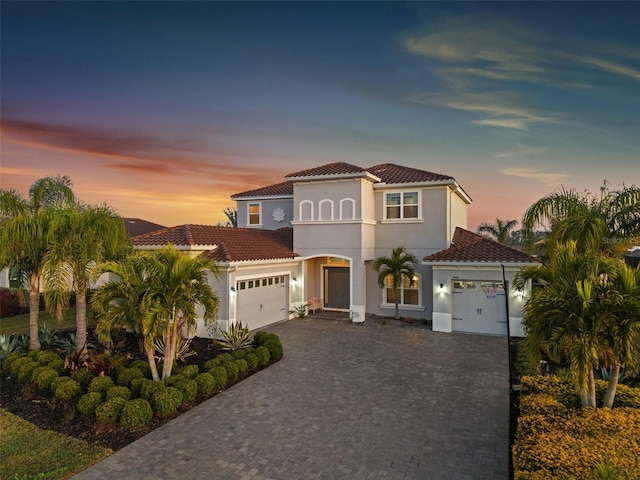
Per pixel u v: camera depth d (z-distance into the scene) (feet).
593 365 21.74
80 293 37.45
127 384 31.65
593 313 21.01
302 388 34.37
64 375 34.27
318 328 58.90
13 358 37.45
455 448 24.03
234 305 52.24
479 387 34.55
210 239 56.85
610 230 38.58
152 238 56.49
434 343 50.11
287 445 24.45
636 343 20.47
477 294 55.93
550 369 37.52
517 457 17.16
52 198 55.83
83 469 21.72
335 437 25.50
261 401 31.48
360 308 62.85
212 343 47.93
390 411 29.55
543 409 21.80
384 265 66.85
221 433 26.02
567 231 37.96
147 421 27.25
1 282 86.53
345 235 64.13
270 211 81.87
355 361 42.34
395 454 23.36
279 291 64.18
